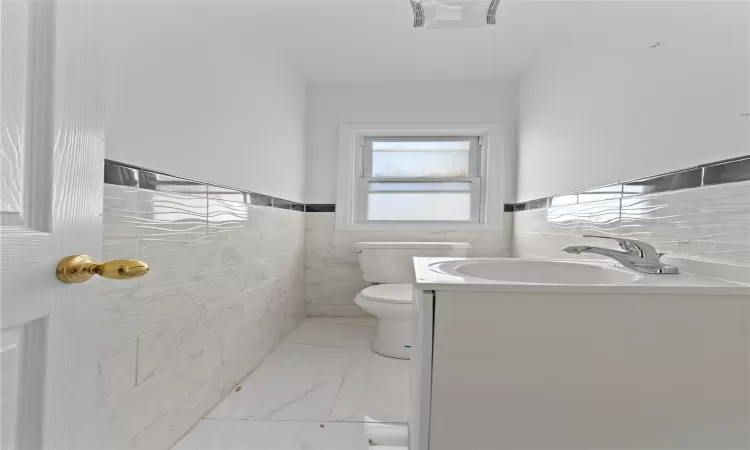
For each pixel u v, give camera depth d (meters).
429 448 0.83
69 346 0.59
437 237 2.82
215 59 1.50
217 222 1.53
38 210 0.53
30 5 0.52
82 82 0.61
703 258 1.05
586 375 0.82
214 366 1.53
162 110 1.18
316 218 2.87
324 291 2.86
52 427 0.56
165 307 1.21
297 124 2.63
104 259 0.95
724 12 1.00
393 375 1.86
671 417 0.81
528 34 2.06
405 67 2.56
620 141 1.47
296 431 1.38
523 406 0.83
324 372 1.89
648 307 0.81
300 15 1.92
